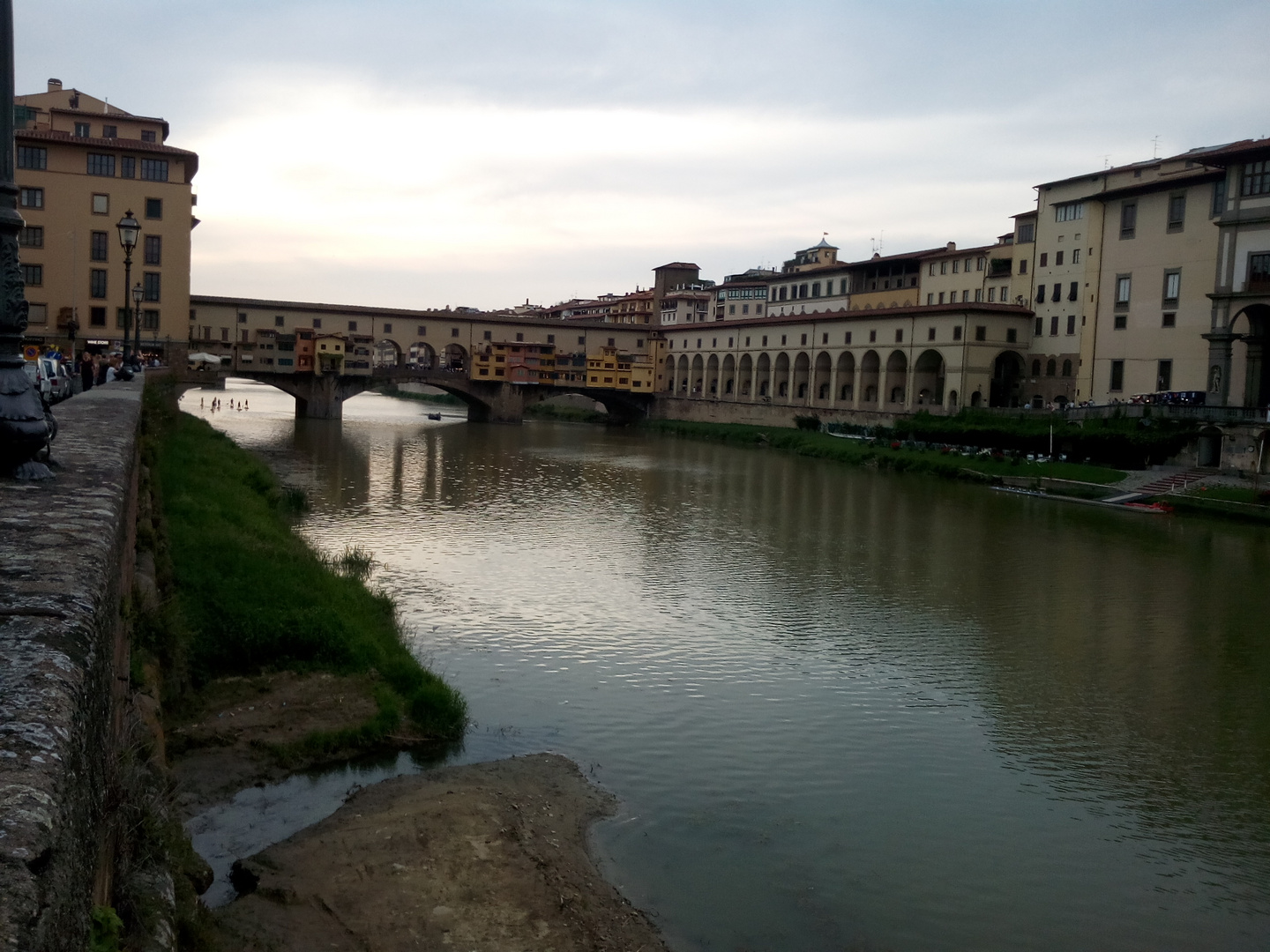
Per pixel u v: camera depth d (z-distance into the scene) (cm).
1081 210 9331
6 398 999
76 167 8669
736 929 1539
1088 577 4438
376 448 8800
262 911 1377
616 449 10300
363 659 2323
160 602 2039
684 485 7344
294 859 1541
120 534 968
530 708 2448
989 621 3625
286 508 4941
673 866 1717
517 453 9150
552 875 1589
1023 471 7869
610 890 1591
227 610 2289
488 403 13550
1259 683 3003
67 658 459
